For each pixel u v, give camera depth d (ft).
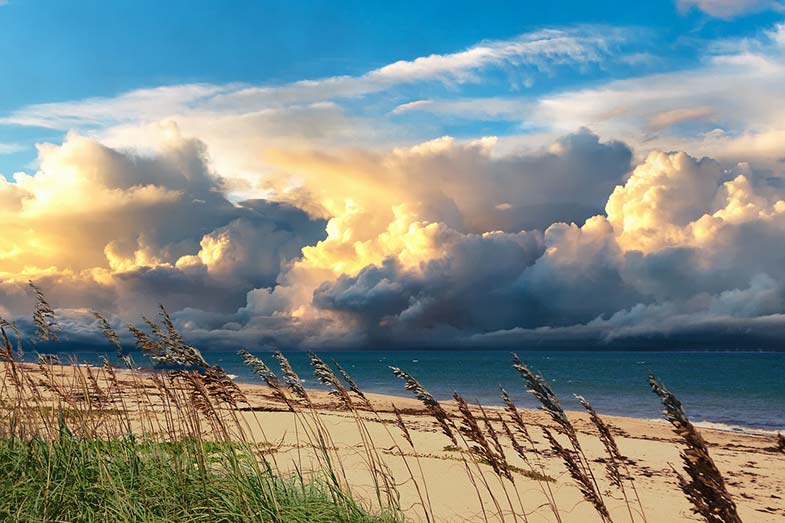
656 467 53.52
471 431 15.19
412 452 44.93
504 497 34.68
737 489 50.55
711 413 145.59
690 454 9.84
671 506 37.99
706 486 9.70
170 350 18.10
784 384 278.46
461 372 399.24
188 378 18.44
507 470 15.47
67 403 22.11
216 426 21.27
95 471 20.16
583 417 108.68
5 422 21.75
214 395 18.92
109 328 22.85
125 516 17.93
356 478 33.60
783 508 44.14
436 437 54.54
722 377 351.05
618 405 168.25
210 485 19.97
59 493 18.83
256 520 18.63
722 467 60.54
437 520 28.17
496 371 416.05
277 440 45.34
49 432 21.56
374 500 28.99
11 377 21.30
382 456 41.96
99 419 22.47
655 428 91.35
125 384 23.48
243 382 165.17
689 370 452.35
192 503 19.21
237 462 19.85
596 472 50.29
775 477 55.83
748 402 181.06
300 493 22.98
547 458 51.34
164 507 18.99
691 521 34.37
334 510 20.53
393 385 256.73
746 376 363.97
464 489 35.19
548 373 391.45
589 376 349.41
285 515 19.24
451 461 43.04
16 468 19.88
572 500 35.76
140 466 20.88
